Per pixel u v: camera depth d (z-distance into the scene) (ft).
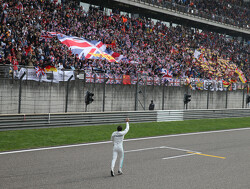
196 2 141.28
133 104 69.15
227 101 89.10
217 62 122.83
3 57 57.62
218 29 152.97
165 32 116.78
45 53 67.62
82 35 84.17
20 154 34.63
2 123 46.42
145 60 92.07
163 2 121.19
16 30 66.95
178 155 36.40
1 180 24.85
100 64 76.89
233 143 45.73
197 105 81.71
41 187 23.44
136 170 29.35
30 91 53.88
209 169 30.32
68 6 88.69
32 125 49.75
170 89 75.46
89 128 54.24
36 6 78.54
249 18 165.17
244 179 27.17
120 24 100.12
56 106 57.62
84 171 28.43
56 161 31.81
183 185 24.99
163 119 68.74
